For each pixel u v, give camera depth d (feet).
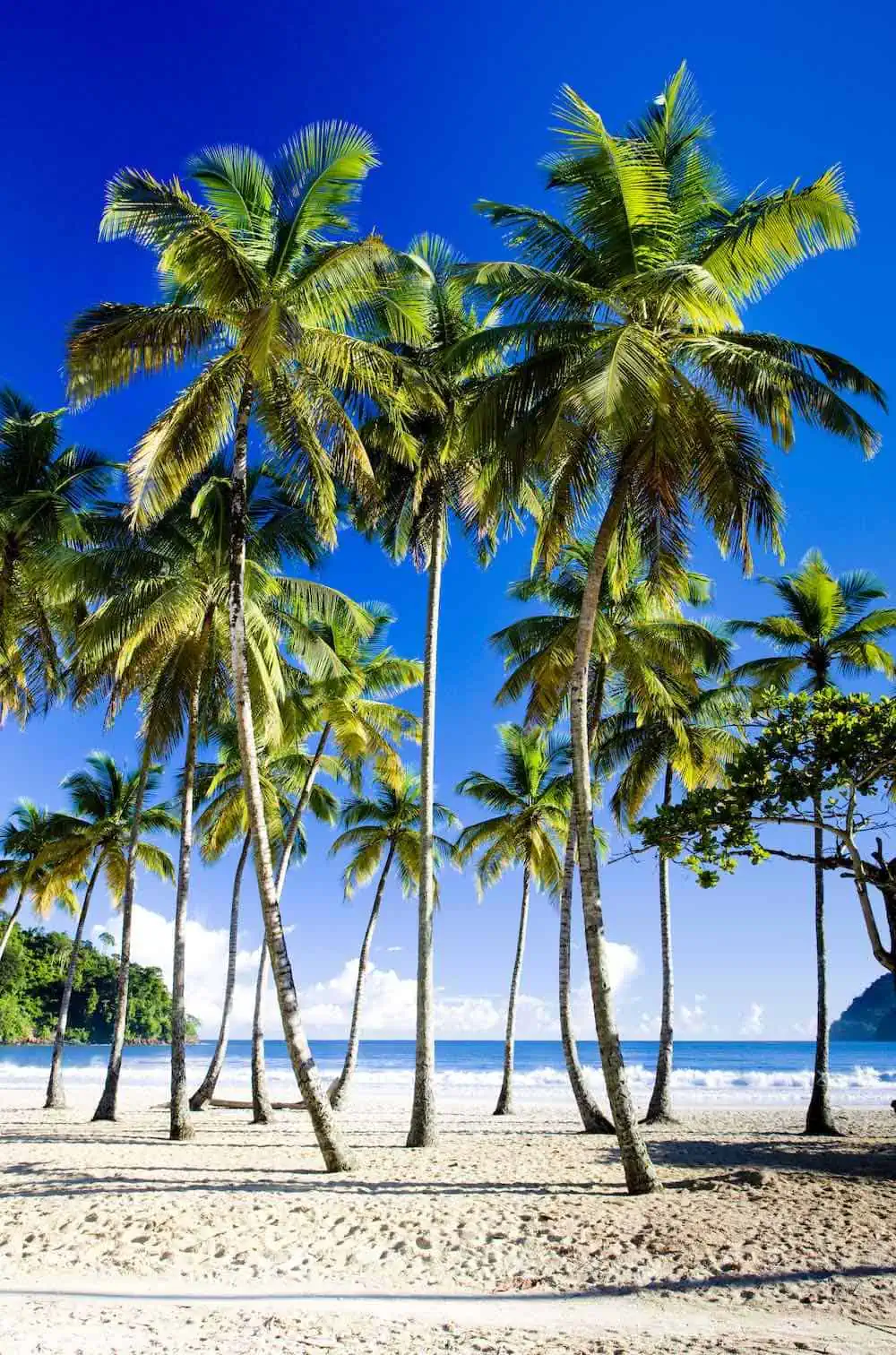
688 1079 177.88
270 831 85.10
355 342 41.14
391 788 95.81
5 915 202.59
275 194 42.37
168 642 56.80
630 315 39.63
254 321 37.52
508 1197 34.14
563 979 68.49
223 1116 81.87
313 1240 28.71
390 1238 28.68
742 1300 22.31
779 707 45.50
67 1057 296.10
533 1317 21.74
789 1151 50.96
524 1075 198.70
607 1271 25.08
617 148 37.22
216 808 85.81
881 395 40.11
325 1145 40.63
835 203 36.50
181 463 43.65
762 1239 27.22
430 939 53.52
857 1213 30.40
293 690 64.23
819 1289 22.91
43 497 55.57
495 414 40.04
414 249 54.65
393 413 46.29
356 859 96.68
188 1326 21.27
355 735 76.28
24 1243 28.84
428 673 54.24
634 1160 34.65
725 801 44.52
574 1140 58.54
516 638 68.03
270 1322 21.61
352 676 68.69
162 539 60.80
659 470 38.70
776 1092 139.33
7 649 59.36
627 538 47.21
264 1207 32.37
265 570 58.18
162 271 40.37
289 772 90.12
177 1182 38.09
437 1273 25.72
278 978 41.16
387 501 56.44
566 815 87.51
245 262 39.88
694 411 37.88
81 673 64.90
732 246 38.78
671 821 45.21
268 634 52.75
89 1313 22.35
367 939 94.02
